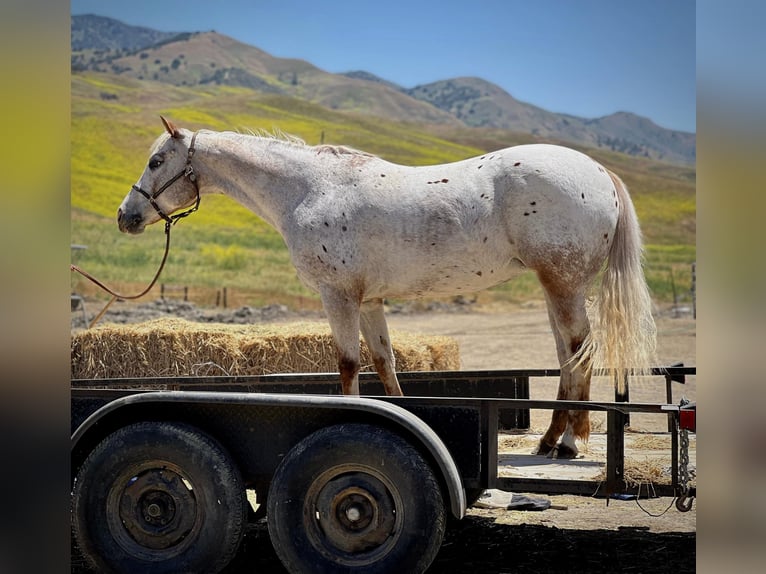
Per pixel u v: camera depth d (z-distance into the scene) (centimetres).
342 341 463
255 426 381
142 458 375
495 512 497
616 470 360
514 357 1323
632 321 448
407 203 451
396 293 470
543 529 460
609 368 451
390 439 354
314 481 360
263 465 379
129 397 379
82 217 3891
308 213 466
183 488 375
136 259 3209
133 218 507
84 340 726
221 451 372
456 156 7150
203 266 3200
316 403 362
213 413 385
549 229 438
